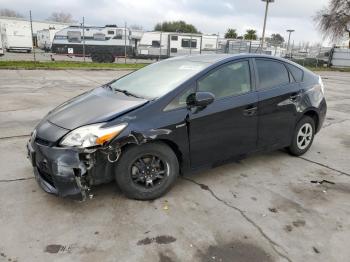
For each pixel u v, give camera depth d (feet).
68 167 10.41
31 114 24.13
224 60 13.83
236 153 13.89
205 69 13.11
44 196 11.98
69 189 10.58
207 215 11.18
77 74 53.88
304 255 9.37
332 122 25.31
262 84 14.58
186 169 12.64
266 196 12.64
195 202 11.98
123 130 10.89
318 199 12.57
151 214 11.11
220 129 12.97
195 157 12.64
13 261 8.79
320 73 86.53
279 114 15.02
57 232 10.03
